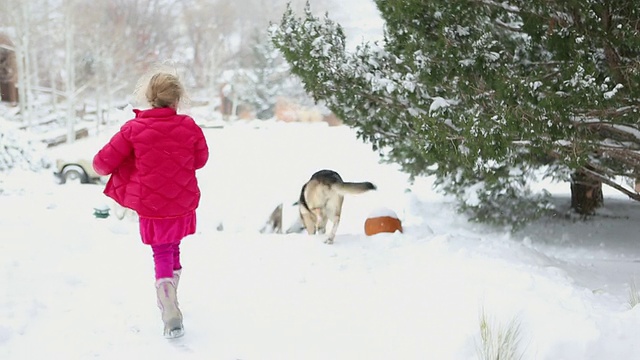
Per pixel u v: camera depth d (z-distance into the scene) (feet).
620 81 27.86
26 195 49.34
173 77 19.84
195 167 20.44
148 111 19.36
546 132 27.07
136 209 18.93
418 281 22.99
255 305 21.52
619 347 16.55
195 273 24.97
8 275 21.75
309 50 36.83
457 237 31.68
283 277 24.64
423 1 31.19
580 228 47.50
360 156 90.43
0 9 143.13
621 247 42.70
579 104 26.45
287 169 82.58
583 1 27.32
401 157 46.26
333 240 31.48
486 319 17.97
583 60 27.55
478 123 28.07
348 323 19.92
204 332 19.20
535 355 16.40
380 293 22.38
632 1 27.45
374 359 17.34
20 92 146.72
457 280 22.12
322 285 23.66
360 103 38.14
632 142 32.96
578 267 31.07
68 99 133.69
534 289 20.79
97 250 26.94
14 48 154.20
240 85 196.85
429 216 53.88
